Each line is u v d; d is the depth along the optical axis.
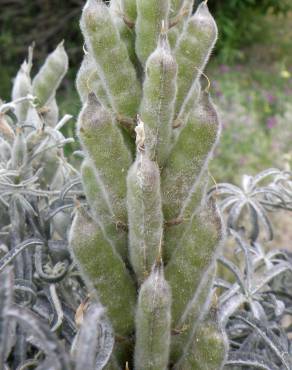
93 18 0.17
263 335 0.24
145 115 0.16
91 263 0.16
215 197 0.17
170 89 0.16
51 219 0.26
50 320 0.23
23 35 1.08
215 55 1.12
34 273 0.26
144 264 0.16
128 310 0.17
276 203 0.31
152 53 0.16
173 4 0.18
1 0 1.07
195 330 0.18
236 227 0.30
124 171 0.17
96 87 0.19
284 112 0.92
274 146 0.82
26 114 0.30
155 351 0.16
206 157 0.17
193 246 0.17
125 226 0.17
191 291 0.17
